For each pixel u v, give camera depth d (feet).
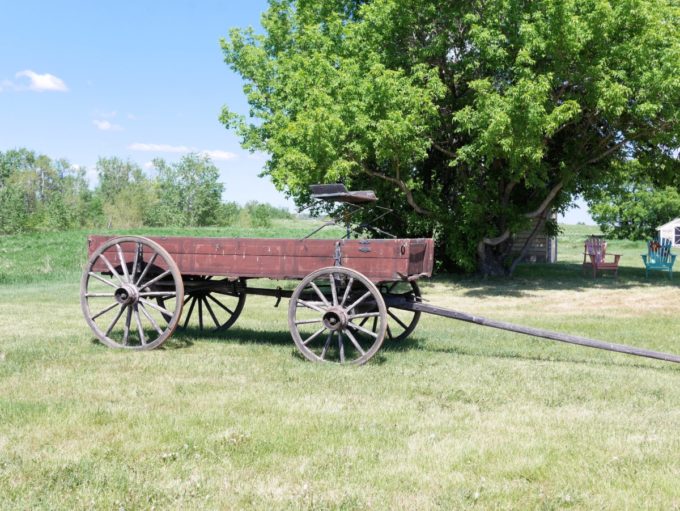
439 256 76.79
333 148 54.19
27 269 76.54
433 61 63.93
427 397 19.66
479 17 59.47
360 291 26.23
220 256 26.05
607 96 52.70
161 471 13.25
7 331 31.89
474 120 54.60
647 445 15.35
